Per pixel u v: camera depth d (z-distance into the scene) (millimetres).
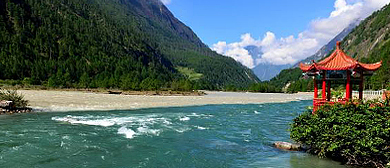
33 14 181750
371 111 12688
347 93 18750
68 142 17438
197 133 22266
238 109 44219
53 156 14492
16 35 149375
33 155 14539
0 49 130875
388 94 15148
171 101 55500
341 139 13156
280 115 36781
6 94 32344
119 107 40188
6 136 18641
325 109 14930
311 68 19234
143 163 13898
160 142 18578
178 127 24766
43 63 131375
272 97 88562
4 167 12602
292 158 15055
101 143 17594
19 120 25547
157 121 27922
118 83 100375
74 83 103125
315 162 14219
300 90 146500
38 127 22250
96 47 185625
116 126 23906
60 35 178875
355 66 18000
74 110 34625
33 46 151875
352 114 13172
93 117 29203
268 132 23469
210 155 15805
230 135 21859
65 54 159250
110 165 13414
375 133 12141
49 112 31906
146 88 95562
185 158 15047
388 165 11914
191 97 73500
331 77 19562
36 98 46531
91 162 13773
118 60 182500
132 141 18500
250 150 17047
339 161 14297
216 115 35094
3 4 169750
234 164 14109
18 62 119375
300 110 44875
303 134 15023
